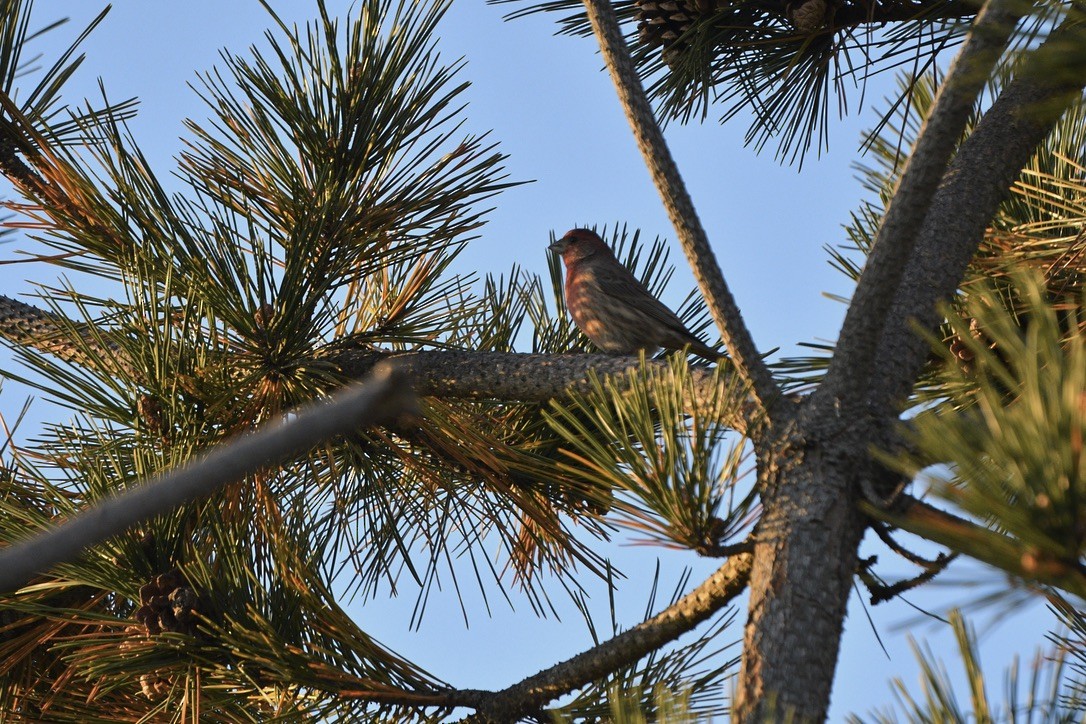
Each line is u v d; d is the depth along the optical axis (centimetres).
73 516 549
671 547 440
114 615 571
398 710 548
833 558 422
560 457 702
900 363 480
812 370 670
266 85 670
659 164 469
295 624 578
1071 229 675
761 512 445
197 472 190
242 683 556
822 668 406
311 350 672
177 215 634
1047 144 727
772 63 762
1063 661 328
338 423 187
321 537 687
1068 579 275
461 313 740
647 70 792
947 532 297
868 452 436
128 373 609
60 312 595
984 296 529
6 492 613
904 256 430
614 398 459
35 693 623
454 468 711
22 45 688
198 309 634
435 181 689
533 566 715
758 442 455
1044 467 275
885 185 762
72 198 647
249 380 626
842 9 733
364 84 673
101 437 597
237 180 674
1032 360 289
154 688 583
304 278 660
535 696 527
